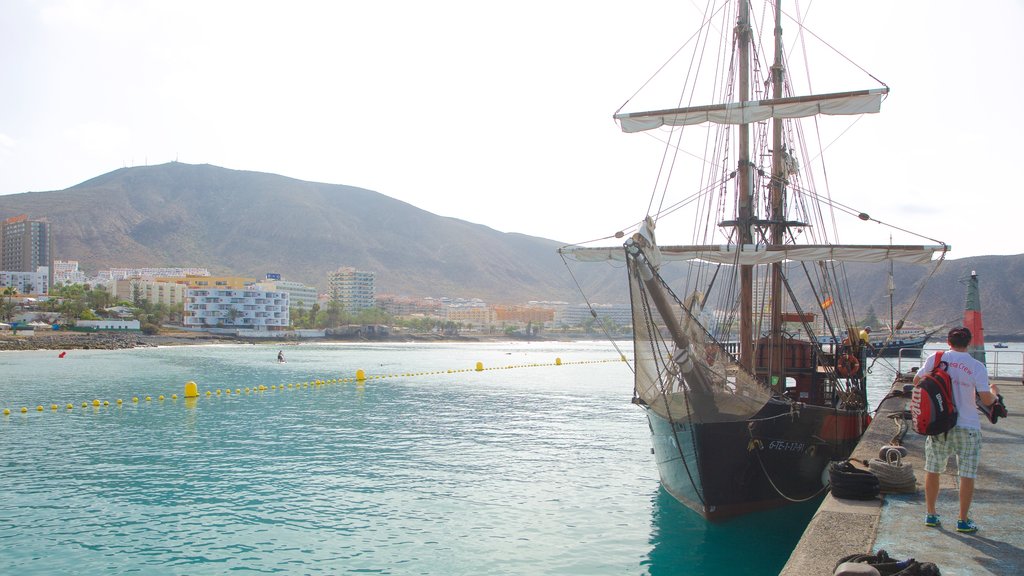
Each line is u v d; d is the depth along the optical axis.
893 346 107.06
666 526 19.70
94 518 20.48
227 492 23.83
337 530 19.38
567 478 26.25
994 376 37.97
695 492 19.83
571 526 19.77
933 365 11.06
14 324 193.25
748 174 28.44
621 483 25.36
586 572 16.14
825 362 25.11
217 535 18.86
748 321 26.92
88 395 59.50
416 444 34.50
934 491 11.11
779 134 31.17
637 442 35.31
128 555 17.16
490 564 16.67
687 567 16.42
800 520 20.19
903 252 27.72
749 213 28.47
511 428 40.59
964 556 9.87
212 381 76.19
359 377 79.38
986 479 14.30
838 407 24.56
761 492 19.83
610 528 19.55
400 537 18.75
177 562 16.67
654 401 19.70
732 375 19.34
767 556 17.17
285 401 56.41
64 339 173.00
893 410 24.86
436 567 16.45
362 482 25.48
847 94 26.36
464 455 31.33
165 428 40.00
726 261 28.11
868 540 10.61
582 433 38.62
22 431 38.56
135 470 27.62
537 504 22.27
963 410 10.80
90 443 34.38
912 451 17.28
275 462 29.42
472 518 20.62
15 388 65.75
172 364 110.50
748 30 28.84
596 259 29.11
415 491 24.06
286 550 17.61
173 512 21.17
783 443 19.88
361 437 36.81
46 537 18.58
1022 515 11.81
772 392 21.25
